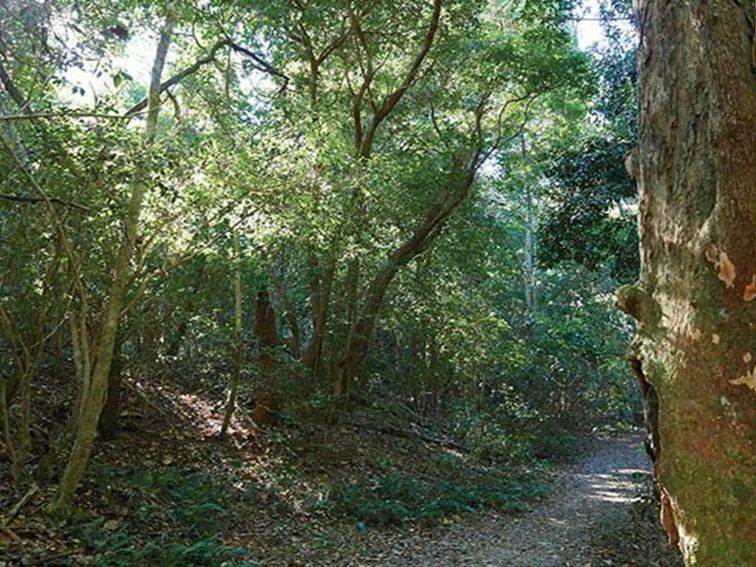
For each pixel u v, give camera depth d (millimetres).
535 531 9805
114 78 5887
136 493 7582
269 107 10766
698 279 2395
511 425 18344
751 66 2246
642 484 13336
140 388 10680
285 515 8773
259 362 11664
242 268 9719
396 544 8492
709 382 2328
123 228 6531
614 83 11305
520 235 23531
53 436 8109
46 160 5887
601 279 24031
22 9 5672
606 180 11125
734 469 2252
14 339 6762
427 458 13469
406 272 15000
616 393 24547
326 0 10828
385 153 13039
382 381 17281
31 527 5934
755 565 2174
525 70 12719
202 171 6742
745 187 2227
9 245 6492
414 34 12547
